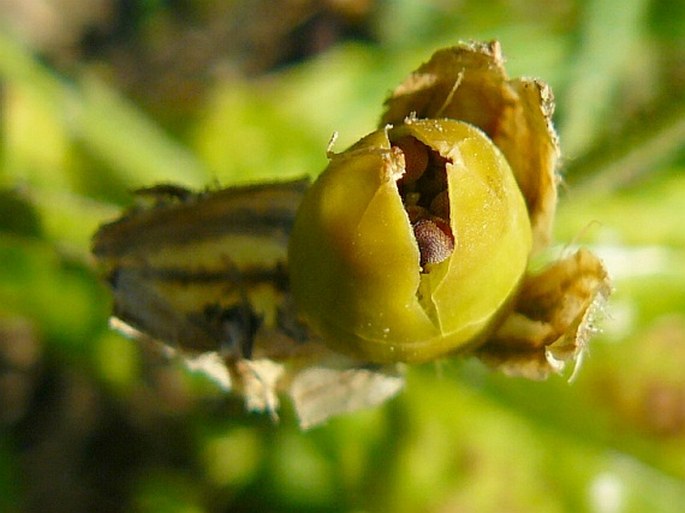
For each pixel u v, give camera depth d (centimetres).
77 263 8
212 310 5
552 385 9
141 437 10
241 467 9
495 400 9
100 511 10
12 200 8
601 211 8
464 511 9
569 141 8
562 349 5
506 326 5
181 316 5
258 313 5
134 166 9
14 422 10
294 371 5
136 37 11
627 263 8
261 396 5
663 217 8
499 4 10
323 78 9
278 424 9
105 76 11
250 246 5
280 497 9
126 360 9
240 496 9
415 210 5
